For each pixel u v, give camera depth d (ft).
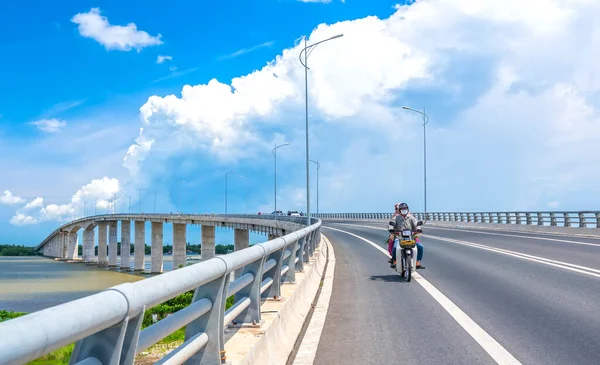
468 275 51.31
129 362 10.01
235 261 16.75
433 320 31.45
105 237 565.12
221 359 16.28
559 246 80.69
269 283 26.63
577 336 26.86
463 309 34.60
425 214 220.84
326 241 110.32
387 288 44.80
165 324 12.17
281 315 25.39
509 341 26.16
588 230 112.47
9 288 293.64
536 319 30.99
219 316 15.92
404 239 49.67
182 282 11.91
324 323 30.96
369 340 26.84
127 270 482.28
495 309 34.30
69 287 304.30
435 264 61.93
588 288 41.32
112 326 9.36
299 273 40.27
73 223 637.71
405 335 27.84
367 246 99.30
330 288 45.29
